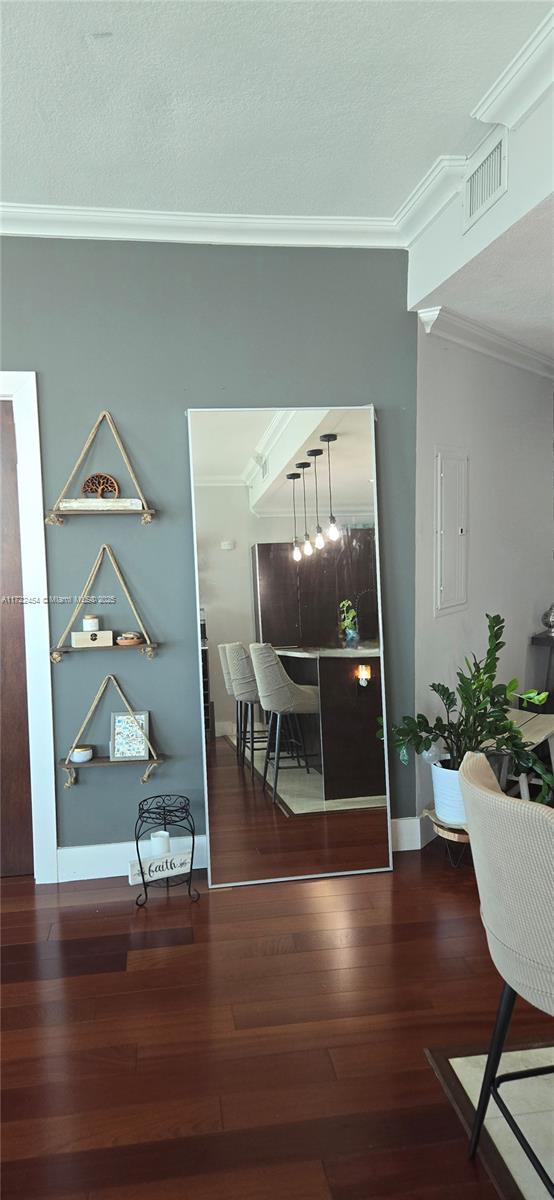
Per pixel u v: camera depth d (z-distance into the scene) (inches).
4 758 125.3
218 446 121.3
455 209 108.3
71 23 74.5
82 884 122.3
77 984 92.9
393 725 131.0
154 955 99.3
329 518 125.4
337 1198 61.4
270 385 124.5
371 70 83.2
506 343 148.5
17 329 117.5
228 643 122.3
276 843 122.4
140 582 122.6
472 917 107.2
